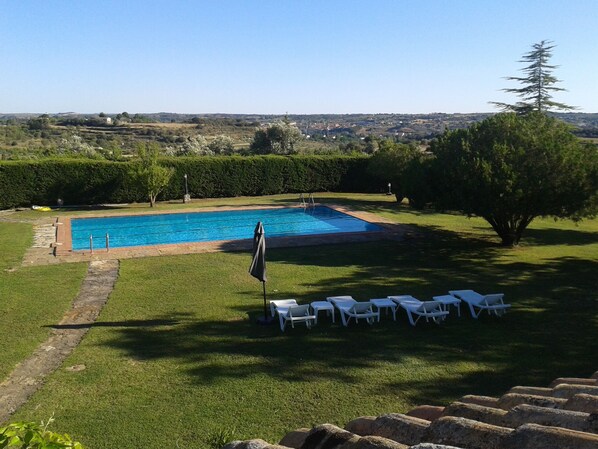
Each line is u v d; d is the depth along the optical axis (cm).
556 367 898
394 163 3098
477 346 1004
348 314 1120
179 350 977
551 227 2481
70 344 1001
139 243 2250
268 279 1500
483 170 1745
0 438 217
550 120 2008
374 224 2458
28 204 3045
